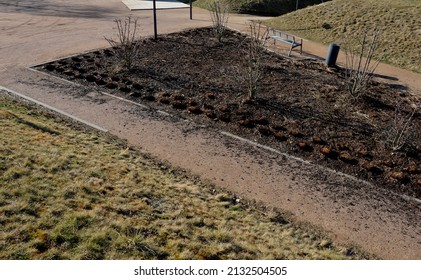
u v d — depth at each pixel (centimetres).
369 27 1608
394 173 704
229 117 879
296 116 907
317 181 677
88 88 1003
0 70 1108
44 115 820
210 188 643
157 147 752
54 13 2097
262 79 1118
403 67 1359
